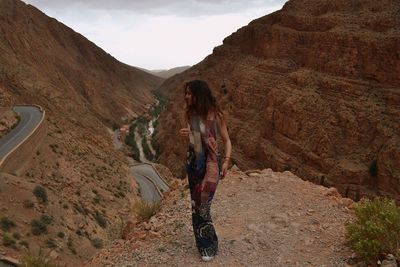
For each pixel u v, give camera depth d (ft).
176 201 31.22
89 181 149.79
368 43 244.22
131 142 446.60
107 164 190.80
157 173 253.03
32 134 136.67
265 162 263.49
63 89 429.79
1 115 156.66
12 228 85.76
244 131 294.87
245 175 34.78
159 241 24.80
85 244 100.94
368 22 262.47
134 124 561.43
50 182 128.16
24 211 95.50
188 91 20.49
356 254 21.13
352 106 234.58
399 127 213.46
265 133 277.03
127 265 22.59
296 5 342.64
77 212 115.75
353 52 251.60
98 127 311.68
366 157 215.72
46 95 278.46
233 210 27.63
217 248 22.07
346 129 230.68
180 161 330.34
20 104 228.63
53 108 261.44
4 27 407.64
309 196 29.89
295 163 242.37
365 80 242.99
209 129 20.45
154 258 22.63
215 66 426.92
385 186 201.36
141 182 230.27
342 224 25.46
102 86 613.93
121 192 162.30
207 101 20.22
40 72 404.77
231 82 357.00
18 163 120.06
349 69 251.80
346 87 245.04
